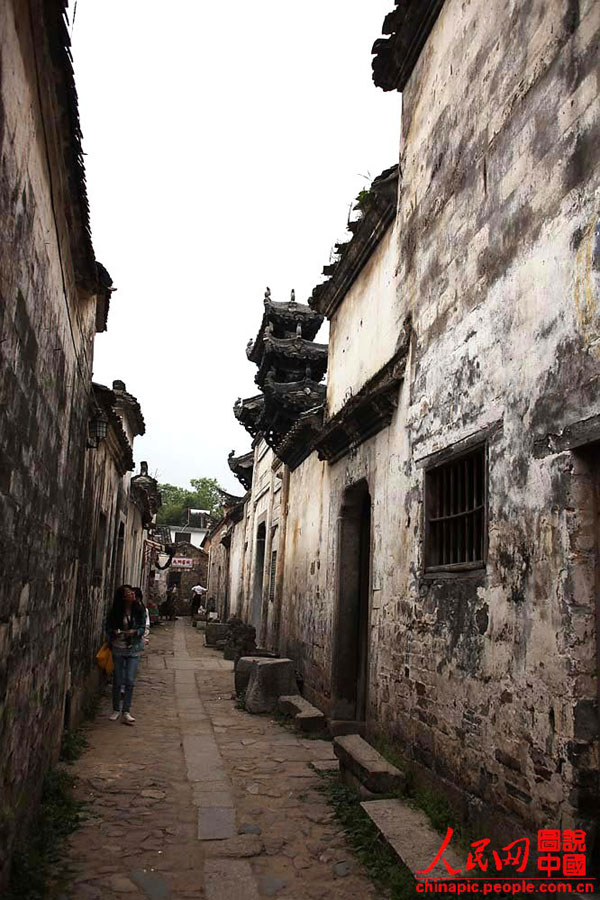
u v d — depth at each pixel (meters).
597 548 3.90
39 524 4.41
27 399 3.66
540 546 4.23
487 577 4.89
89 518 8.69
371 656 7.52
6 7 2.60
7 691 3.60
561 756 3.82
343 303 10.66
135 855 4.66
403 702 6.36
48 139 3.67
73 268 5.33
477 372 5.39
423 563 6.19
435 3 6.91
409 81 7.82
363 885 4.33
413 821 4.99
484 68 5.76
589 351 3.90
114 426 10.24
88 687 9.35
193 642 20.95
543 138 4.64
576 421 3.96
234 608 25.36
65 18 3.07
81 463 7.12
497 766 4.52
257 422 15.35
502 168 5.24
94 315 7.26
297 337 14.46
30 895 3.86
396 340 7.71
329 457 10.25
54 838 4.80
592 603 3.86
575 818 3.65
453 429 5.77
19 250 3.20
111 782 6.20
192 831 5.13
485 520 5.03
